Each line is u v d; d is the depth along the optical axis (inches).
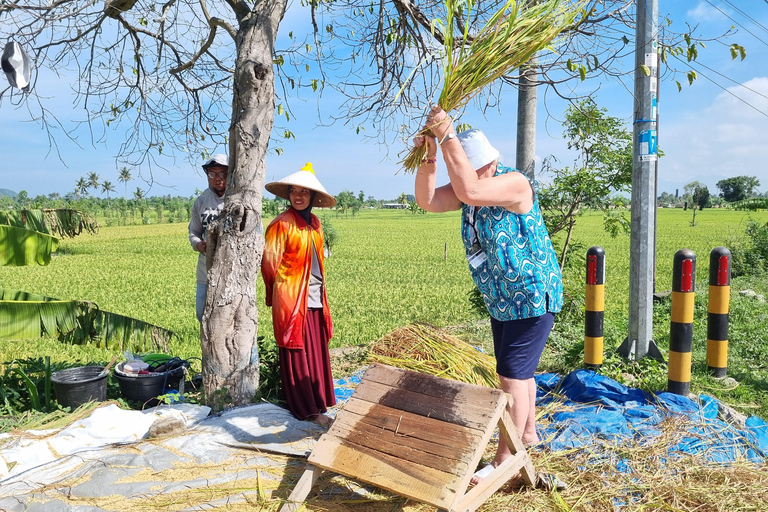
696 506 119.4
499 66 116.4
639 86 219.3
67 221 187.5
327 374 174.4
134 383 185.3
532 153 289.3
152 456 133.6
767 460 140.2
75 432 147.9
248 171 169.2
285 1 175.0
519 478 128.9
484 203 116.1
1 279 730.2
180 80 240.4
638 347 223.3
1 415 179.5
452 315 419.5
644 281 221.6
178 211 3363.7
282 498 118.6
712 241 1195.3
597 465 135.6
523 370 126.1
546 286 122.7
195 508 113.5
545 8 117.1
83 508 112.2
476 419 109.9
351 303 494.6
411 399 119.8
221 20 184.5
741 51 170.6
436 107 112.3
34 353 292.5
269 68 169.3
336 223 2773.1
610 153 289.3
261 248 174.7
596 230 1744.6
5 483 123.3
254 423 152.6
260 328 360.5
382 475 109.1
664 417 162.1
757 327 295.7
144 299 535.5
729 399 193.5
